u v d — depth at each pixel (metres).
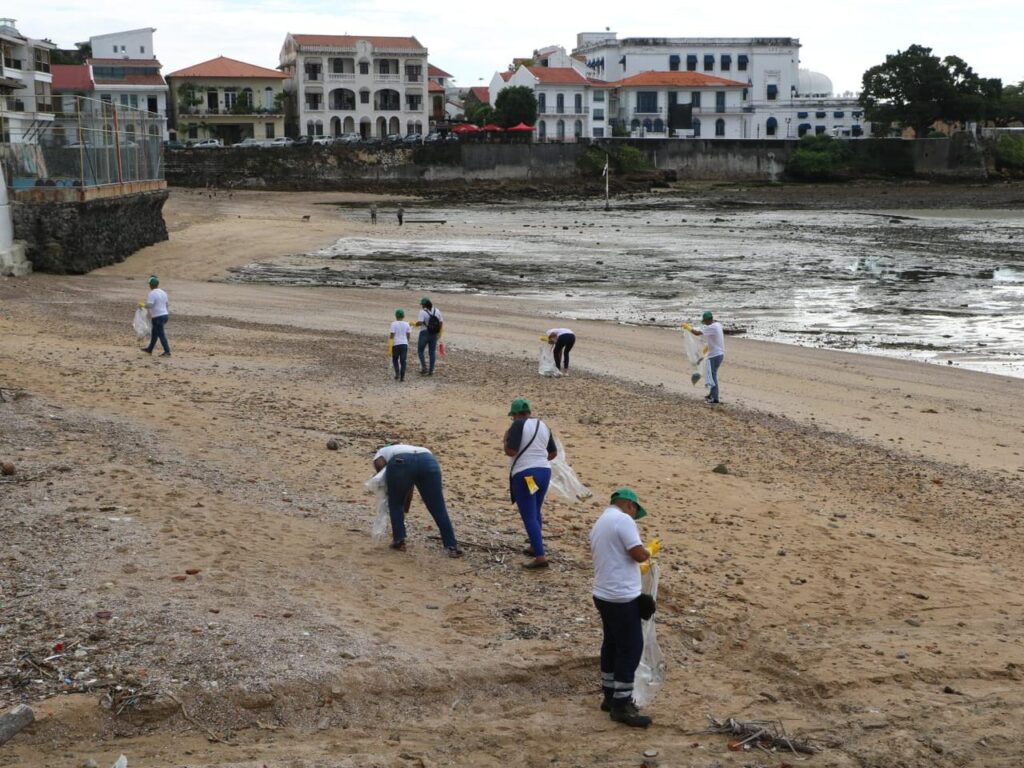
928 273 46.25
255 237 57.78
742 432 18.55
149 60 105.62
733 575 11.04
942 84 117.62
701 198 101.94
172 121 112.50
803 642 9.38
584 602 9.77
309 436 15.69
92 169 41.97
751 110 131.00
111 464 12.48
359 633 8.34
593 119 126.94
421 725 7.29
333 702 7.34
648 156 116.00
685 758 7.01
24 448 12.75
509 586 10.04
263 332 28.30
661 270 47.56
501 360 25.34
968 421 20.52
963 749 7.29
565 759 6.92
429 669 7.88
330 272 45.78
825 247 57.50
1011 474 16.86
